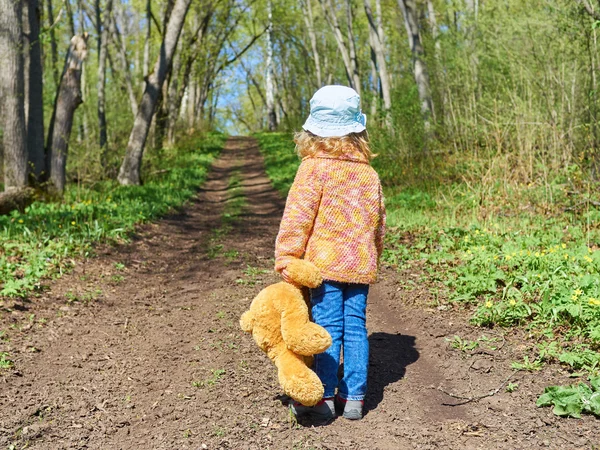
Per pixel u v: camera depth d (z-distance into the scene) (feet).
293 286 10.33
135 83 74.95
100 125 53.83
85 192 43.34
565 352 12.66
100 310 18.25
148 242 29.78
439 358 13.44
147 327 16.63
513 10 37.58
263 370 13.08
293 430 10.41
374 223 10.76
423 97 48.06
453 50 44.52
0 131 40.09
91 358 14.17
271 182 60.08
